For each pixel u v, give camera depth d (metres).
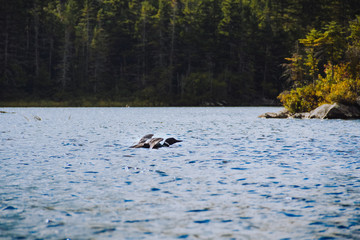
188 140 20.12
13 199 8.28
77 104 101.56
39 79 106.94
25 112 64.31
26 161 13.30
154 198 8.38
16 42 107.38
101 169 11.77
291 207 7.69
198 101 107.62
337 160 13.33
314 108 45.88
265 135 22.92
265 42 117.56
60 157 14.27
